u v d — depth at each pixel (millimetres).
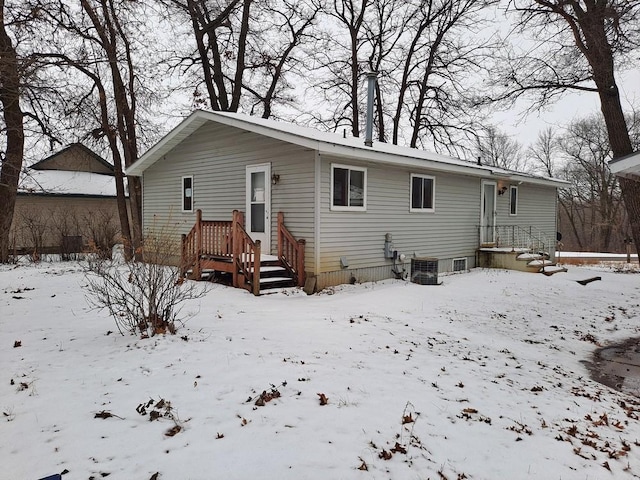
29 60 7102
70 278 10656
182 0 18344
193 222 13039
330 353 5387
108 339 5668
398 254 12008
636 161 6062
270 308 7938
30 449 3094
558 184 18672
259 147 10984
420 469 3043
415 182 12586
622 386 5500
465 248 14766
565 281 12570
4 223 14562
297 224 10133
